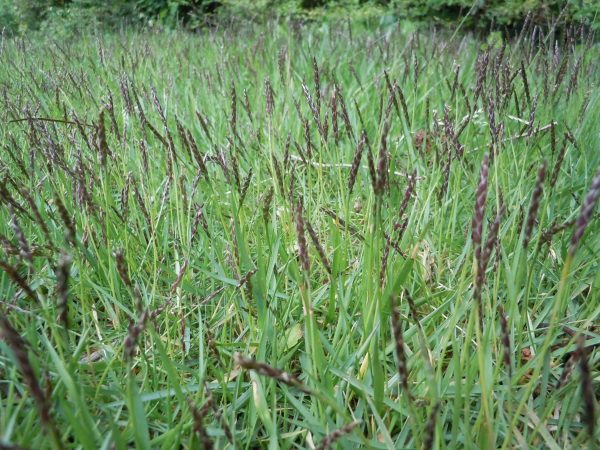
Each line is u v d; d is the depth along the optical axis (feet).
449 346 5.08
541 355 3.51
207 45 17.46
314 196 7.91
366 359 4.50
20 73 12.23
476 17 22.65
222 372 4.74
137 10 31.76
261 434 4.39
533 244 5.96
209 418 4.27
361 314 5.32
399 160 8.98
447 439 4.12
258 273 5.05
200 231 6.30
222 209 7.13
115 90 11.52
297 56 14.39
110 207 5.85
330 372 4.42
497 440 4.12
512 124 8.91
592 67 10.66
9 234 6.24
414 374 4.48
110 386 4.51
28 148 8.04
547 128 7.18
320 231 6.43
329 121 9.50
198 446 3.91
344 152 8.76
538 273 5.92
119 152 7.80
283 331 4.96
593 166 7.40
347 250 6.17
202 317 5.69
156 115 9.68
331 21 25.16
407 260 4.80
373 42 14.37
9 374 4.46
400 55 12.67
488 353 4.07
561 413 4.08
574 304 5.61
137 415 3.38
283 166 6.23
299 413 4.47
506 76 7.15
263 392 4.11
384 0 27.61
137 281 5.74
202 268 5.43
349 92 10.95
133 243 6.24
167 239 6.28
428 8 24.48
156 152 8.24
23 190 5.15
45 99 10.64
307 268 3.75
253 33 20.62
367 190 7.32
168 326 5.08
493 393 4.30
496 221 3.33
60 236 6.02
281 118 9.27
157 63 13.93
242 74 12.75
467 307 4.83
